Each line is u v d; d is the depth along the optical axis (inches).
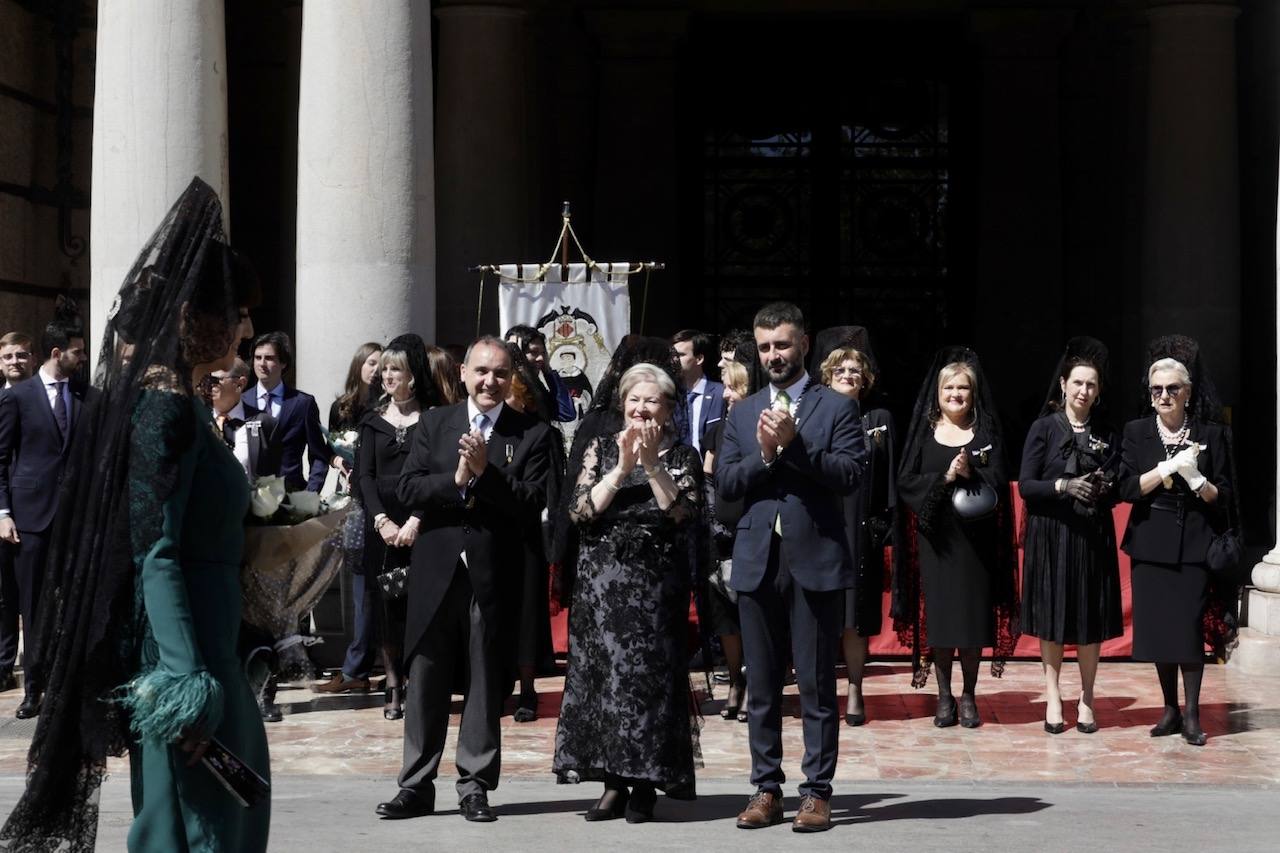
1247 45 707.4
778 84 904.3
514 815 330.6
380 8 490.9
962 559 422.6
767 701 323.9
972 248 875.4
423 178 498.0
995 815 331.9
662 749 316.8
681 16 837.2
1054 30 831.1
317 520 212.7
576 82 846.5
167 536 187.5
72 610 190.4
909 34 895.1
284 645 215.3
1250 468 690.8
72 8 655.1
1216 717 439.2
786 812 334.0
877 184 901.8
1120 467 417.4
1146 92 750.5
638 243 842.2
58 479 449.4
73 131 661.3
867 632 427.8
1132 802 345.4
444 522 324.2
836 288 901.2
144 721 183.3
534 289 536.4
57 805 190.7
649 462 318.0
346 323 489.4
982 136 842.2
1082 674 422.6
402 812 324.8
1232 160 699.4
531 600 402.0
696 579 333.1
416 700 326.3
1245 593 537.0
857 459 323.9
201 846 191.8
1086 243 847.7
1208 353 692.1
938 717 430.6
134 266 201.2
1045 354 839.1
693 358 485.7
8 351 477.4
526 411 414.3
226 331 199.9
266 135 787.4
